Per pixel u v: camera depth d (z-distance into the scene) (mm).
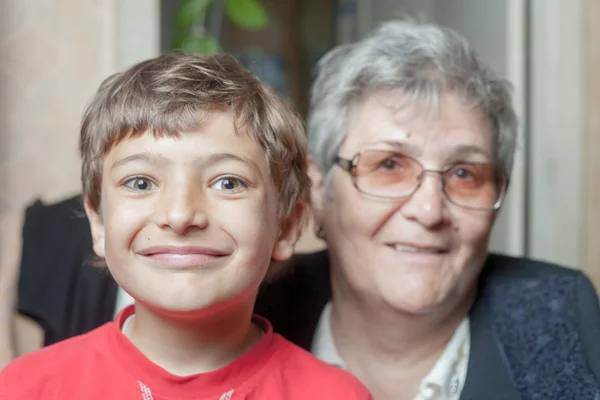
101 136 867
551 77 2180
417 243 1049
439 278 1062
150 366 845
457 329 1155
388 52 1078
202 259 795
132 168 813
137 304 870
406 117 1048
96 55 1992
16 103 1978
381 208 1056
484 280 1203
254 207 835
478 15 2299
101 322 1347
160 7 2053
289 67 3074
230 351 885
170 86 859
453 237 1069
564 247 2203
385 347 1143
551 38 2172
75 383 850
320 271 1273
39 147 1991
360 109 1087
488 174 1091
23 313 1426
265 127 895
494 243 2309
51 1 1972
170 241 788
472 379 1087
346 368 1178
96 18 1985
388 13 2818
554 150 2195
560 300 1143
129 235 805
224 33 2967
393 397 1166
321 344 1193
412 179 1056
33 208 1510
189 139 811
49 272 1415
